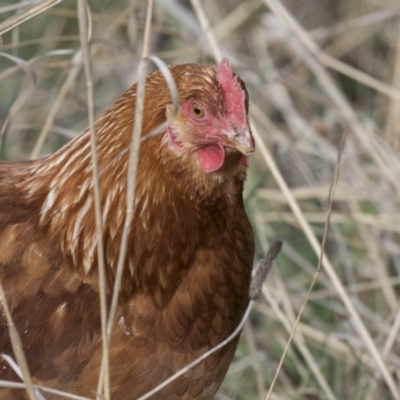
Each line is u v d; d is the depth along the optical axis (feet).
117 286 25.77
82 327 29.17
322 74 46.39
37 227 29.43
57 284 29.12
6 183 30.40
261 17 51.52
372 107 54.19
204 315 30.22
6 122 36.94
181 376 30.30
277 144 48.73
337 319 42.11
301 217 36.42
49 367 29.04
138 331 29.35
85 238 28.91
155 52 48.08
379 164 43.78
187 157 28.68
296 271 44.78
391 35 55.47
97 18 43.78
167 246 29.27
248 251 31.53
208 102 28.17
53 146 43.68
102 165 28.66
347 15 57.88
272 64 47.70
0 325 28.86
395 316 39.91
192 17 48.49
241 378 39.96
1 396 28.73
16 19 31.78
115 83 50.11
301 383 38.93
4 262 29.09
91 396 29.37
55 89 45.47
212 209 29.71
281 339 40.50
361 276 45.01
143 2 44.88
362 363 38.42
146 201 28.73
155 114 28.25
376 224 43.29
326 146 46.65
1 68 49.42
